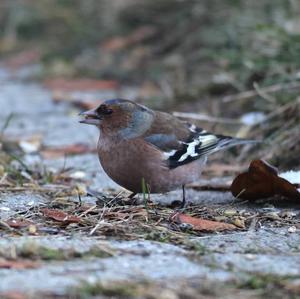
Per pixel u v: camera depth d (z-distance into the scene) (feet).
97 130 51.42
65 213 30.50
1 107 58.03
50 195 34.91
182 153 33.76
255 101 47.96
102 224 28.68
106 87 63.36
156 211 31.53
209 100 52.24
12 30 78.48
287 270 23.99
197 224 29.60
